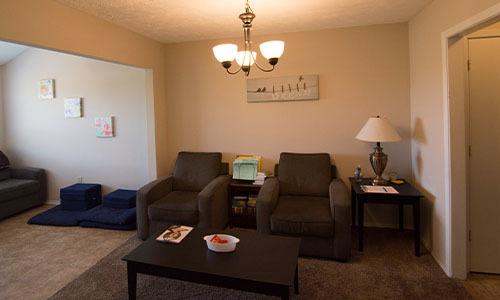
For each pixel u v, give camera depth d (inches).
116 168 169.3
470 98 93.0
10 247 121.0
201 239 88.1
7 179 171.5
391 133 113.9
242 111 147.6
